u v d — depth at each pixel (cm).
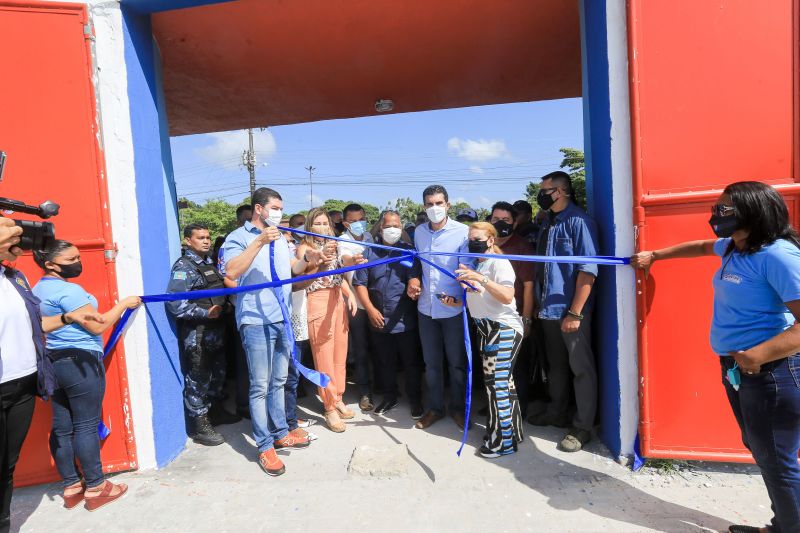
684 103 255
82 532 233
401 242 367
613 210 268
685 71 254
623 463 276
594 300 301
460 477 269
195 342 322
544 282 308
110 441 283
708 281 258
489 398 290
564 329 287
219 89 481
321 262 303
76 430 249
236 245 286
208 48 384
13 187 266
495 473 272
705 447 262
